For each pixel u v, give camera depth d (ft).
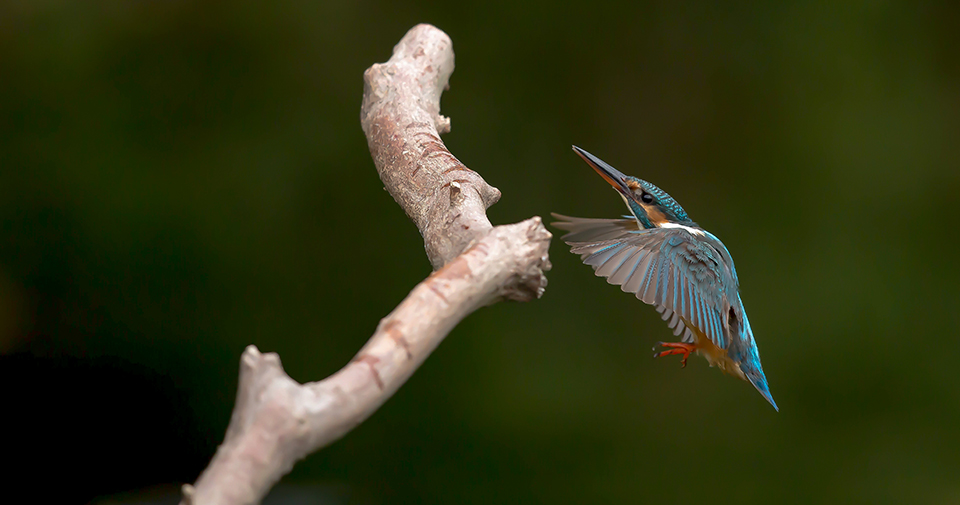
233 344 40.73
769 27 43.98
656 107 44.62
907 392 40.16
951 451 38.91
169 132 41.42
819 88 43.52
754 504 38.60
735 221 43.45
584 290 43.09
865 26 43.29
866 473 39.01
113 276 40.57
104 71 41.37
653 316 42.34
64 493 38.52
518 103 44.68
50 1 41.11
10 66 40.78
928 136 42.39
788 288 41.91
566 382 41.22
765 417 40.37
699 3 44.47
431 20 43.91
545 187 44.60
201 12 41.86
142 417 40.04
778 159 43.32
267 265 41.42
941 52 42.80
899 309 41.16
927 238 41.93
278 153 42.01
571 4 44.47
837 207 42.68
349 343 41.37
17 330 39.93
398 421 40.24
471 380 40.83
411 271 42.11
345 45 43.04
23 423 39.17
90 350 40.27
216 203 41.32
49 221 40.32
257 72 42.34
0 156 40.29
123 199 40.57
